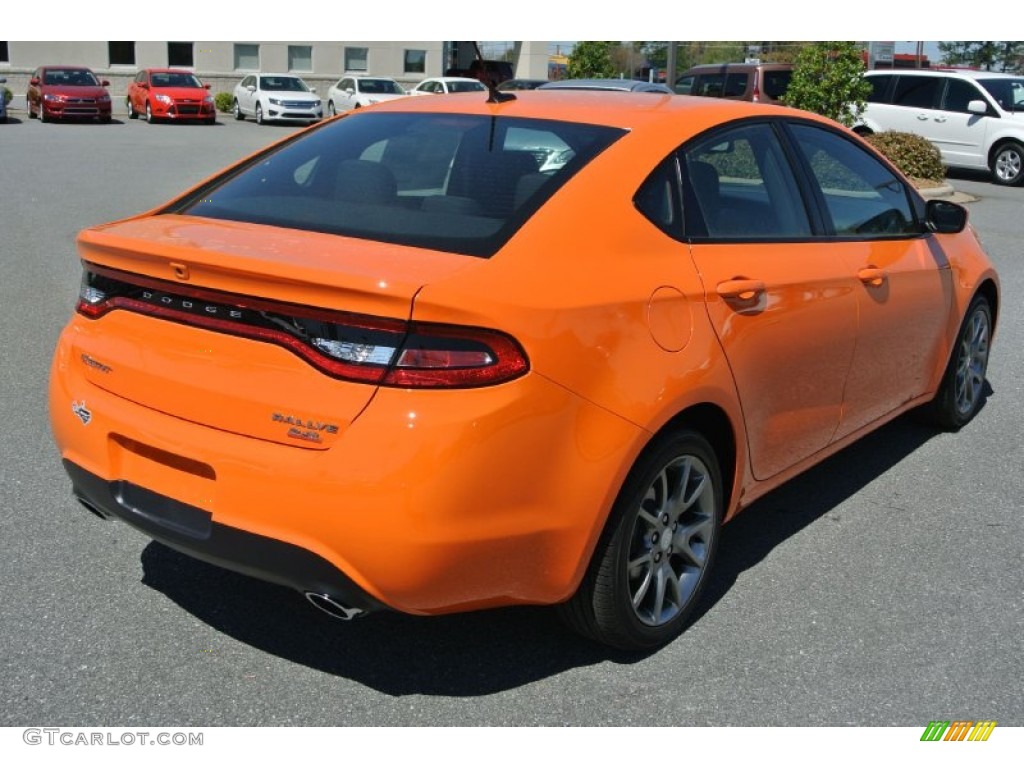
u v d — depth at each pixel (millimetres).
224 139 24609
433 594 2717
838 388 4141
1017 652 3455
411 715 3018
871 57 30859
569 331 2818
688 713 3070
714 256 3428
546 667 3277
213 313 2840
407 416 2604
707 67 20859
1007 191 17266
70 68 29766
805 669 3312
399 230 3051
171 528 2896
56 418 3236
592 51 26156
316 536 2668
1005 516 4555
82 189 14156
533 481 2764
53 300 7773
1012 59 46875
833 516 4504
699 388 3203
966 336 5484
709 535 3523
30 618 3400
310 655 3285
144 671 3158
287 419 2705
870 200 4520
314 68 39094
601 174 3221
